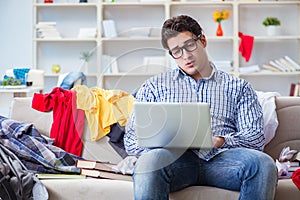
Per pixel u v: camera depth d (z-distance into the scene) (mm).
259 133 2369
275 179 2137
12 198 2213
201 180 2301
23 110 2799
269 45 5984
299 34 5953
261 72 5664
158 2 5723
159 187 2080
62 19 5992
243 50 5711
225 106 2428
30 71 4934
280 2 5773
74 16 5988
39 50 5988
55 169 2475
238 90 2445
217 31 5781
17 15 5934
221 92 2432
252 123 2398
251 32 5984
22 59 5957
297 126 2834
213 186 2283
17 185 2236
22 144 2549
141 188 2070
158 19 5992
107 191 2275
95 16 5996
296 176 2375
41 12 5977
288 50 5973
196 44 2170
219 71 2492
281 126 2832
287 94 5941
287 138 2828
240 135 2352
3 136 2598
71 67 5996
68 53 5992
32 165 2486
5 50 5953
